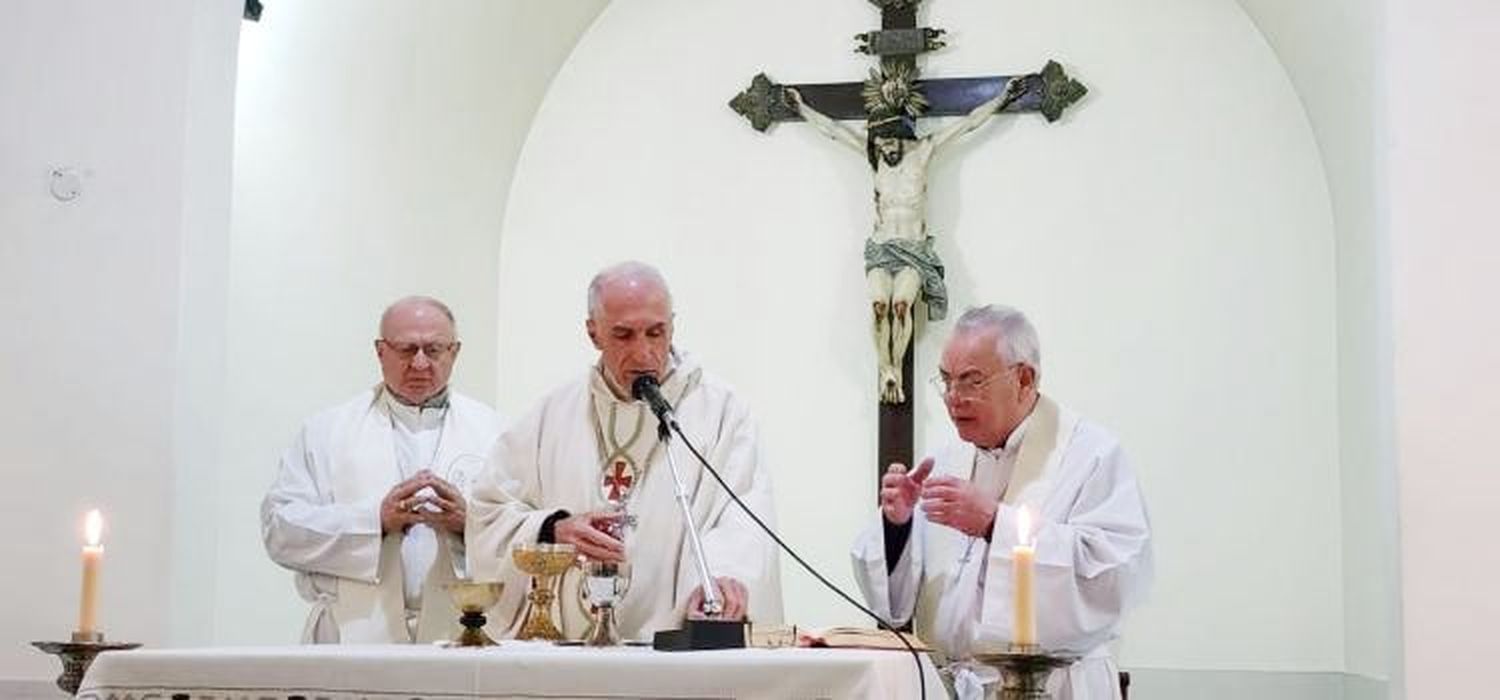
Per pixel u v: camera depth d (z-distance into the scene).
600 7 9.94
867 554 5.90
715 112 9.77
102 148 6.55
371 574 6.36
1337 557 9.02
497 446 5.95
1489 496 5.44
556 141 9.93
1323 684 8.95
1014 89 9.30
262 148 7.73
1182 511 9.16
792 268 9.59
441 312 6.96
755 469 5.76
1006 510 5.42
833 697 3.87
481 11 9.14
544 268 9.85
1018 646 4.09
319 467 6.83
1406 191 5.57
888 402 9.18
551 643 4.87
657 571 5.67
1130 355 9.26
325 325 8.27
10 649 6.38
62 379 6.47
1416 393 5.50
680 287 9.68
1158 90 9.38
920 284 9.20
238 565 7.57
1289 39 9.05
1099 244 9.34
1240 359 9.20
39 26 6.62
